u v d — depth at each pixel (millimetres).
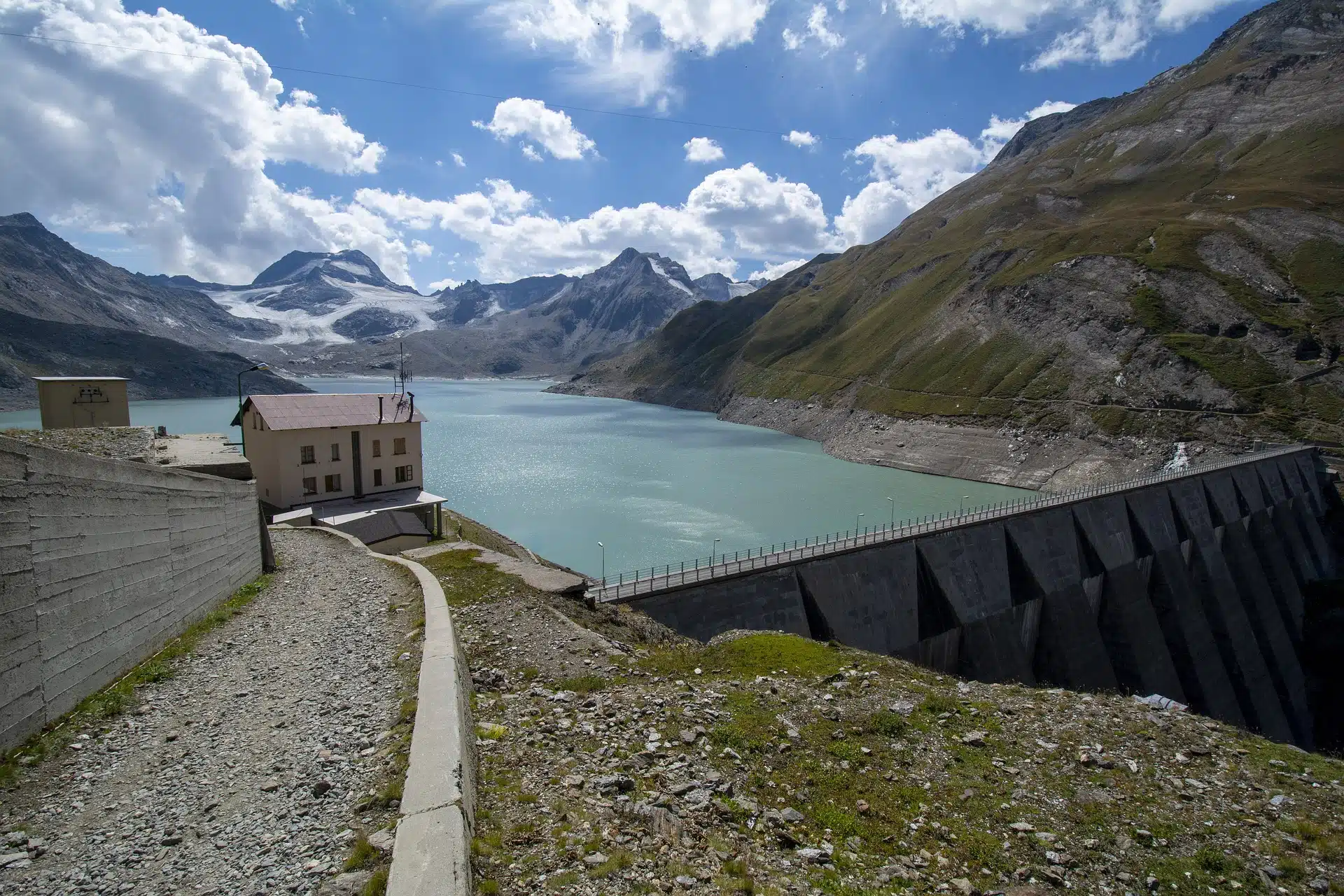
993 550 63469
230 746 13547
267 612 24703
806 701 20625
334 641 20141
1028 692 23547
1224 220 169125
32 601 13680
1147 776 17641
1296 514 102625
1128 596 72688
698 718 18156
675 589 42344
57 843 10305
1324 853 14641
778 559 48844
